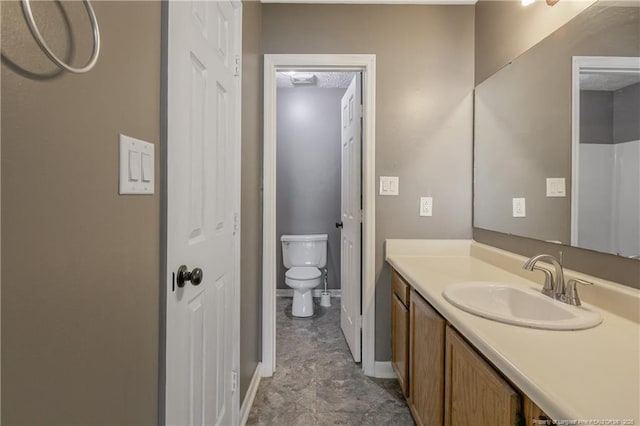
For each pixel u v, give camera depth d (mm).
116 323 653
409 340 1653
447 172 2098
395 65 2080
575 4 1286
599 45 1165
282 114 3758
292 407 1785
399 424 1649
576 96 1263
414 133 2090
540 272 1391
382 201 2094
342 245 2771
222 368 1315
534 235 1504
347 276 2555
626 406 561
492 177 1874
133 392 717
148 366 780
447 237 2098
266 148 2080
